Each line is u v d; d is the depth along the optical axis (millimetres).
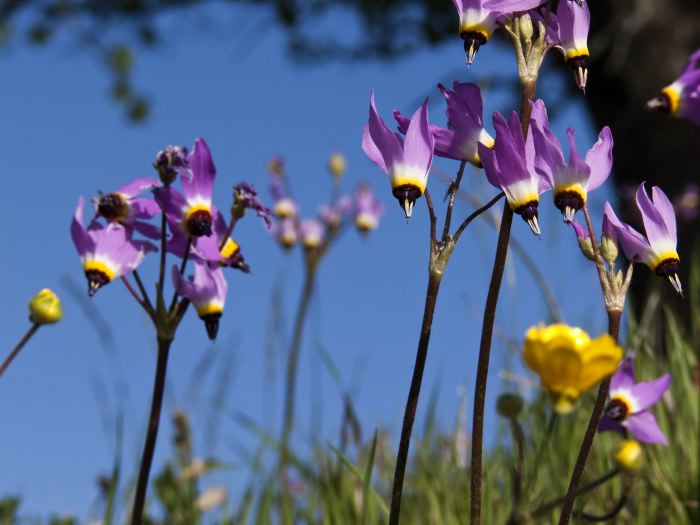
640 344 584
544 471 569
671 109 521
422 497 597
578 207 413
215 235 454
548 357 371
